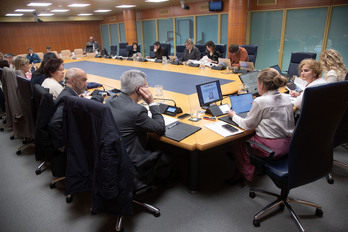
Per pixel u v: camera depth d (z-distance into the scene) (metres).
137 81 1.83
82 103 1.50
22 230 1.84
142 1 8.16
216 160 2.70
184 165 2.64
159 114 1.93
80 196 2.23
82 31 13.62
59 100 1.96
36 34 12.23
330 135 1.61
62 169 2.06
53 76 2.56
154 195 2.17
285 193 1.85
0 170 2.73
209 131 2.01
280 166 1.75
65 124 1.66
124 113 1.73
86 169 1.71
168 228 1.80
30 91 2.44
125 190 1.53
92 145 1.60
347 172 2.42
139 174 1.83
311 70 2.35
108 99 1.91
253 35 7.59
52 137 1.91
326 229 1.75
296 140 1.47
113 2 8.12
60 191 2.32
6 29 11.38
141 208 2.02
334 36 6.04
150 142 2.26
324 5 5.97
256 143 1.76
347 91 1.47
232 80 3.74
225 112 2.36
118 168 1.49
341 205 1.98
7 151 3.19
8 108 3.11
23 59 3.29
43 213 2.02
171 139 1.89
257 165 1.85
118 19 12.64
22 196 2.26
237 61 5.15
